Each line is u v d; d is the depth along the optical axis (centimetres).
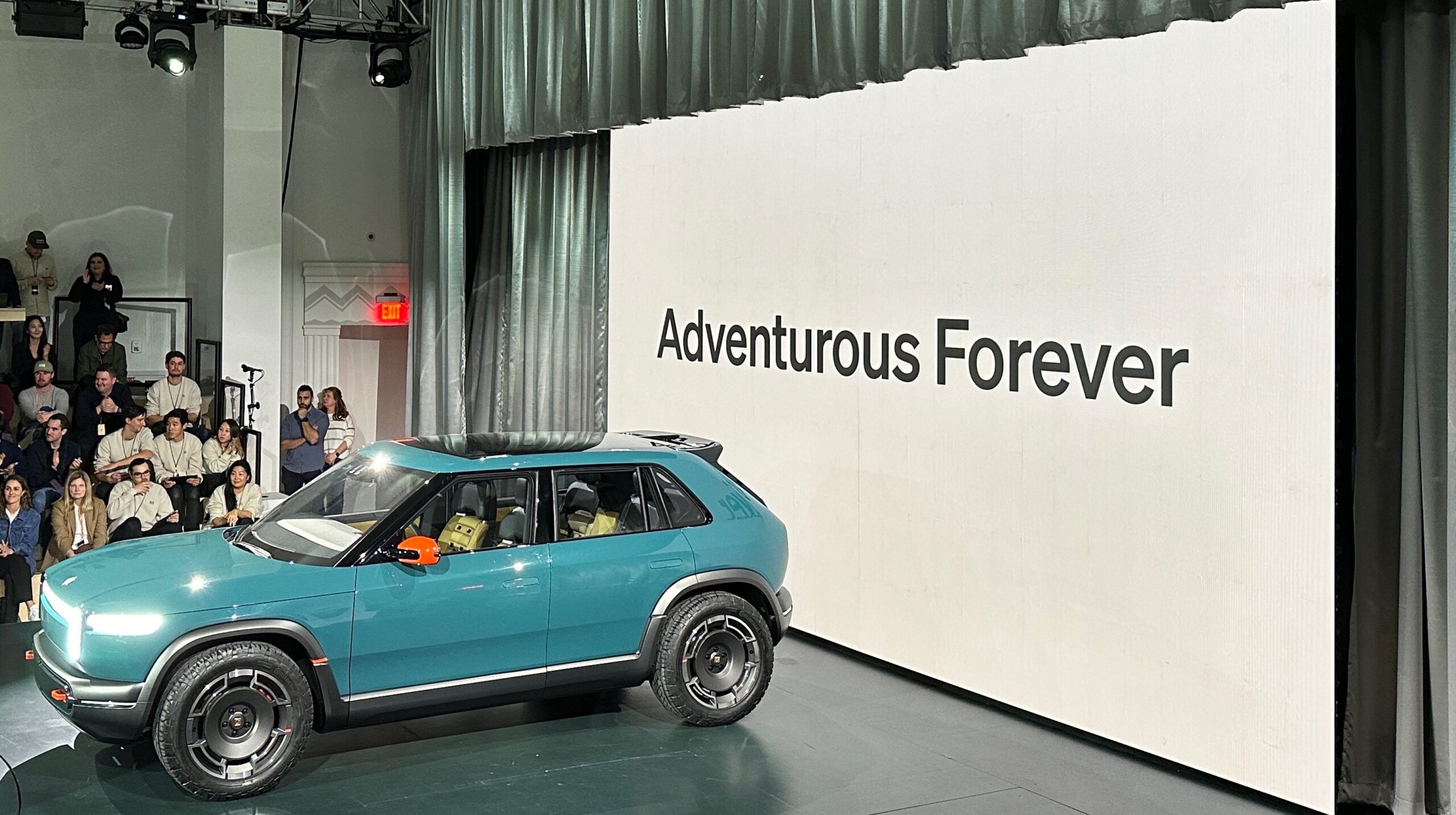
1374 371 481
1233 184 504
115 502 905
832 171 704
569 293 971
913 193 651
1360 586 486
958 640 638
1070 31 548
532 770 528
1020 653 603
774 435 754
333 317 1221
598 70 871
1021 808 495
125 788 502
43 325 1035
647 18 819
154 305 1140
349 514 553
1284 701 494
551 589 537
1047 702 591
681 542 571
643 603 559
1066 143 569
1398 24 469
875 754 554
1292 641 491
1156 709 541
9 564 812
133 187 1138
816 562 729
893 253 665
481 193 1119
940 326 638
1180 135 521
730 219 784
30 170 1102
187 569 504
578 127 898
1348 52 484
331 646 497
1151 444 538
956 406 632
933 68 623
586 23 892
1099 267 556
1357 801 492
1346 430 488
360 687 506
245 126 1100
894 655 678
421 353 1143
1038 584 592
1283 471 492
